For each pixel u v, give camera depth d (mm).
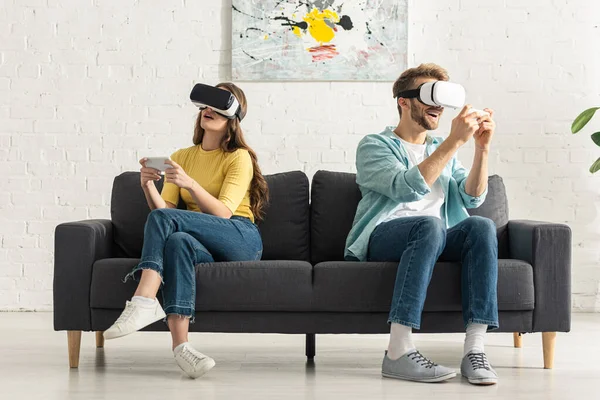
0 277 4715
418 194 3080
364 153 3322
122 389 2740
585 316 4574
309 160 4680
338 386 2803
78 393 2676
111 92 4699
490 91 4707
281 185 3545
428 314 3025
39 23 4695
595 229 4727
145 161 3133
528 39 4711
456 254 3045
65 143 4699
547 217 4727
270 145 4680
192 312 2924
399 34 4641
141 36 4688
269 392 2701
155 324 3055
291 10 4637
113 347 3627
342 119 4680
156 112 4699
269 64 4648
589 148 4727
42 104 4699
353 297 3004
